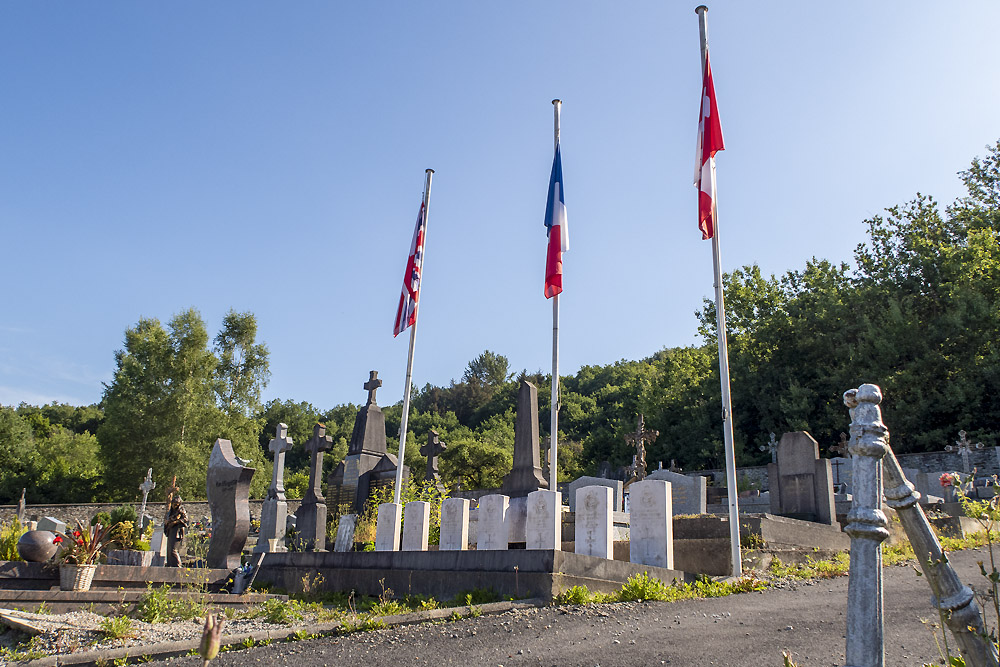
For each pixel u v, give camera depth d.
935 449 38.91
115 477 49.34
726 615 9.03
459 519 14.41
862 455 3.51
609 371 96.44
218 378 54.66
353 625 8.65
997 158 48.56
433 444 29.73
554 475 17.34
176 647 7.82
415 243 21.48
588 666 6.87
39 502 53.09
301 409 89.12
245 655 7.68
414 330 20.70
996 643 3.79
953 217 47.91
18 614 8.93
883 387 39.34
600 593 10.31
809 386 44.91
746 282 52.78
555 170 18.70
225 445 16.80
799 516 19.02
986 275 41.72
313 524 24.72
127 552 15.60
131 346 52.78
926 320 42.84
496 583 10.89
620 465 53.22
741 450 45.47
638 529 12.54
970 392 37.59
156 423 49.34
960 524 16.94
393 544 15.36
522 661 7.14
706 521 14.77
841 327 45.38
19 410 85.69
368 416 28.52
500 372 125.56
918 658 6.67
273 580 15.08
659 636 7.94
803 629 8.09
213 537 16.05
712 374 50.53
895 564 12.66
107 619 9.34
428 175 22.02
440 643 7.94
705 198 14.14
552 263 18.09
